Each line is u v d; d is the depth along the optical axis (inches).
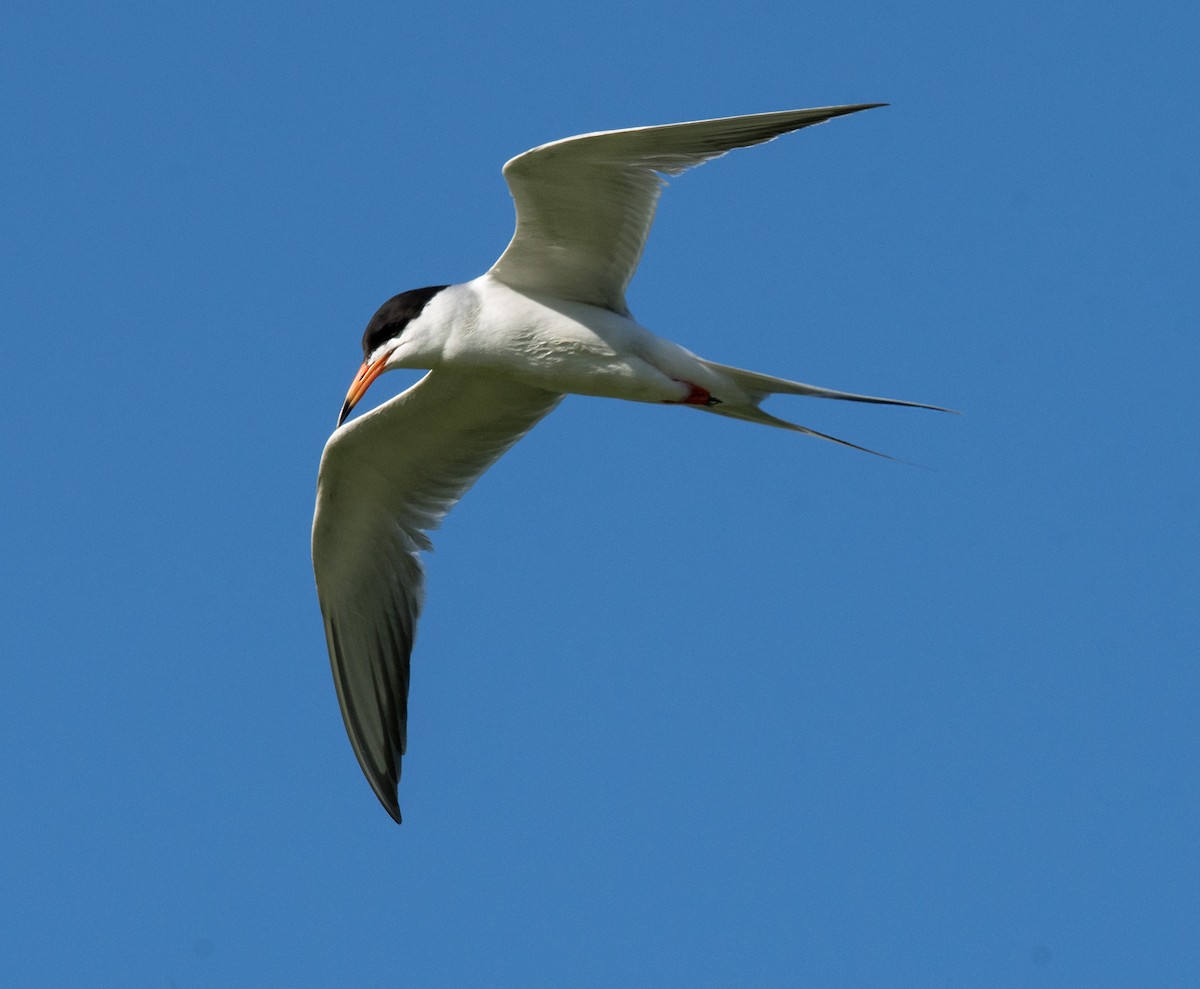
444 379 518.6
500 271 493.4
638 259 480.1
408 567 565.3
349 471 542.9
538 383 497.7
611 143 444.1
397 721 570.3
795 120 434.9
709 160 452.4
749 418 502.9
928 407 475.8
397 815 566.9
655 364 487.5
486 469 558.9
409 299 504.4
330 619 573.0
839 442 502.0
